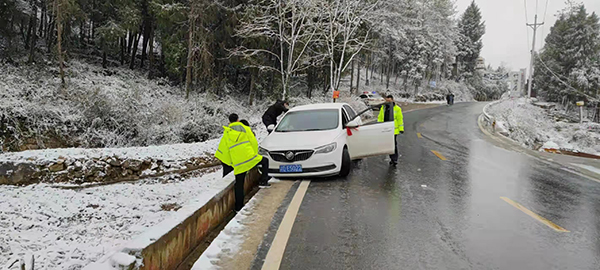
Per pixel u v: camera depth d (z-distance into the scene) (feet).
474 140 51.47
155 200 25.27
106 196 24.71
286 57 90.68
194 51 71.00
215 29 79.30
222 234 14.10
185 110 54.19
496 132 63.57
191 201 14.82
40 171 25.45
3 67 55.47
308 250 12.82
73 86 51.72
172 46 75.87
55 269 14.78
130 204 23.88
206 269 11.05
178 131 49.44
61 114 43.39
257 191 22.20
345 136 25.36
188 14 70.03
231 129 18.67
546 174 28.40
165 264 10.91
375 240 13.87
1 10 63.87
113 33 70.85
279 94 88.07
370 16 88.53
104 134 45.37
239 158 18.29
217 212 16.56
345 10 83.51
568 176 27.78
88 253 16.61
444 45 216.54
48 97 45.88
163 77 89.92
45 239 17.70
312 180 24.23
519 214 17.57
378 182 24.11
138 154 31.09
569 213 17.94
